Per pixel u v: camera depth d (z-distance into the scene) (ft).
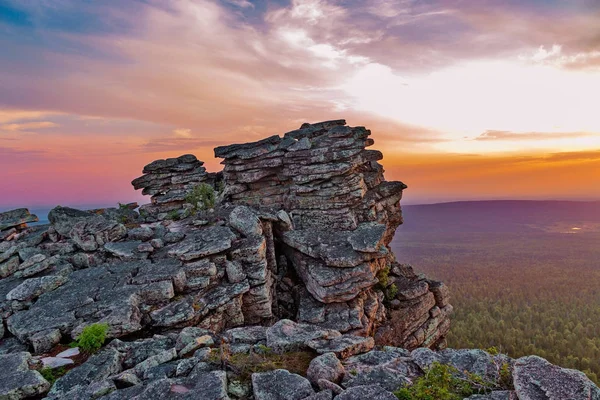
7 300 75.97
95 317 69.41
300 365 46.57
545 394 32.53
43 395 46.24
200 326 78.38
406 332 107.14
